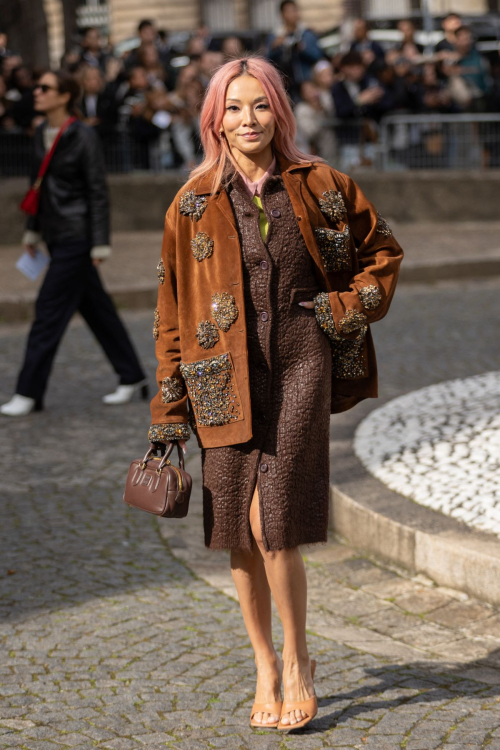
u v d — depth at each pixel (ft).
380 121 74.54
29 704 17.37
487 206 78.38
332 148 73.97
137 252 69.46
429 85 76.02
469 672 18.53
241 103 15.51
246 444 15.85
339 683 18.08
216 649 19.62
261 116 15.52
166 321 16.42
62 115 36.14
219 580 23.27
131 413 37.22
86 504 28.35
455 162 77.15
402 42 80.69
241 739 16.08
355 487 25.86
